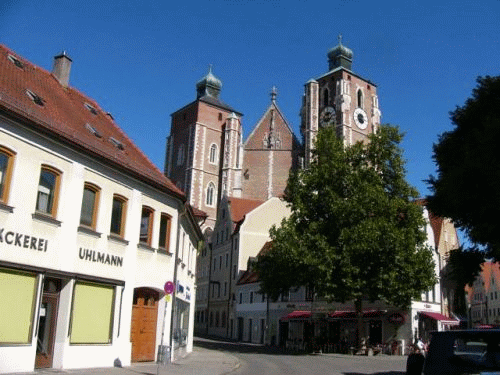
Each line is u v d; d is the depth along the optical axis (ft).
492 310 258.78
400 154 137.28
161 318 76.74
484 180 56.44
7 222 51.08
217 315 233.76
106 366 63.72
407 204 129.08
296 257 119.75
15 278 52.01
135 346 72.18
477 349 26.66
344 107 331.36
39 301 54.19
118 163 65.77
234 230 228.63
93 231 62.28
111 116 94.48
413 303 140.97
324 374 76.43
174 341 84.84
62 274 57.16
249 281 202.18
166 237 79.20
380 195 125.59
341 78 337.72
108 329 64.90
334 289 119.14
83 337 60.90
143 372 62.08
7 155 52.01
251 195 328.49
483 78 68.90
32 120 53.21
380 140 137.18
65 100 76.54
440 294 157.99
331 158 136.05
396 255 118.42
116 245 66.54
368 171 133.28
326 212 129.70
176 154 366.63
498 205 54.95
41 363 55.98
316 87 341.41
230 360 95.55
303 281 123.34
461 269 66.85
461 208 60.59
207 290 249.55
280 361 101.35
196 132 346.33
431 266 123.03
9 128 51.65
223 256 235.81
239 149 334.03
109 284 64.64
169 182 81.82
